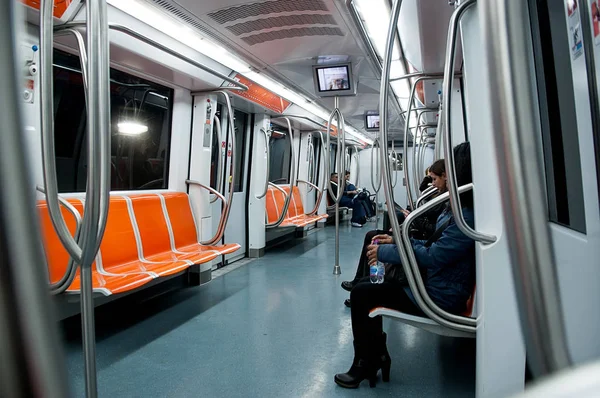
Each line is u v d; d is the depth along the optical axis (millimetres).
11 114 290
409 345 2855
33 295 289
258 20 3004
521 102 338
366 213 10961
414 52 3311
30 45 2312
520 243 330
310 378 2320
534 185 332
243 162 5824
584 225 734
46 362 292
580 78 689
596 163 624
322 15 2934
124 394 2113
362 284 2213
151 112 3953
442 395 2141
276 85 5109
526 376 1147
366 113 7172
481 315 1260
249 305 3641
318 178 9656
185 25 3068
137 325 3119
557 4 878
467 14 1299
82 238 1173
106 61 1161
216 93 3996
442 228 2184
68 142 3035
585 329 652
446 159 1316
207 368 2424
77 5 2176
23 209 288
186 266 3291
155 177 4113
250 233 5898
